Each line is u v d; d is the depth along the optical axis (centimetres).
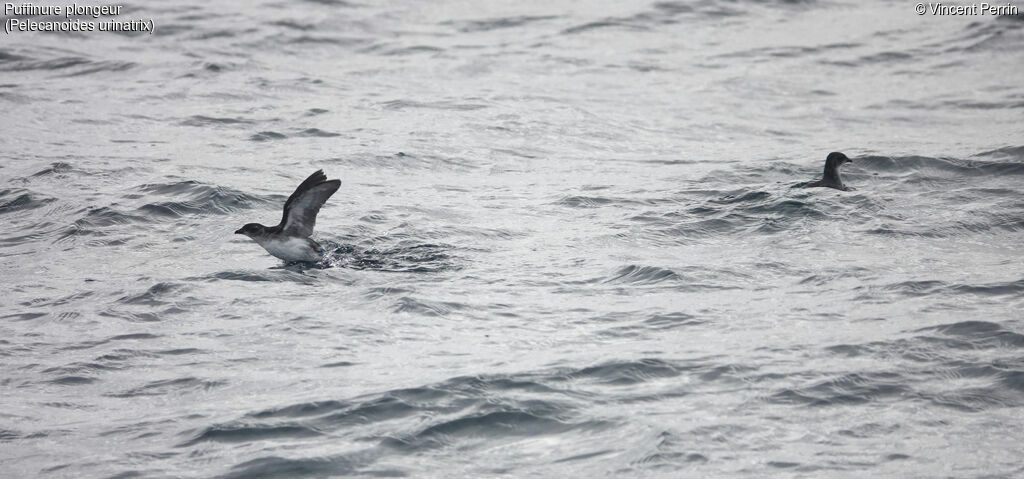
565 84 11338
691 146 9269
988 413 4200
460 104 10488
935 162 8331
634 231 6900
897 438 4019
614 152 9088
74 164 8319
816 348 4875
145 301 5700
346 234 6775
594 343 5038
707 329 5181
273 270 6166
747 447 3978
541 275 6078
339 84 11175
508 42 12912
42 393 4600
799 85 11388
